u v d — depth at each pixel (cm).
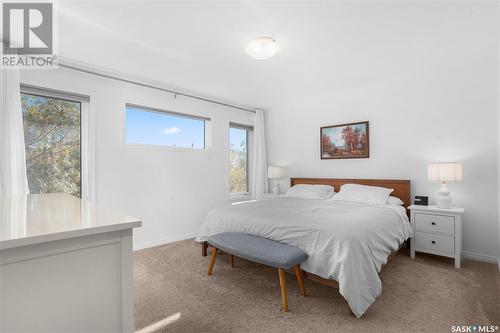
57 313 78
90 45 240
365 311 184
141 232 338
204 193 413
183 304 195
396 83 350
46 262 76
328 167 420
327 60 276
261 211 270
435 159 320
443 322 171
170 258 295
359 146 382
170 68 296
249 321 174
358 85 363
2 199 152
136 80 332
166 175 366
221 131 441
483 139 288
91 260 84
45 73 267
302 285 205
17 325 71
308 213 254
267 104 465
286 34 221
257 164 485
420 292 212
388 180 350
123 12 189
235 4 180
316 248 197
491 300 198
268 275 247
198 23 204
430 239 281
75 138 295
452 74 307
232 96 412
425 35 224
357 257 180
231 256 270
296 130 460
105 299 87
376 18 198
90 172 296
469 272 253
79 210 112
